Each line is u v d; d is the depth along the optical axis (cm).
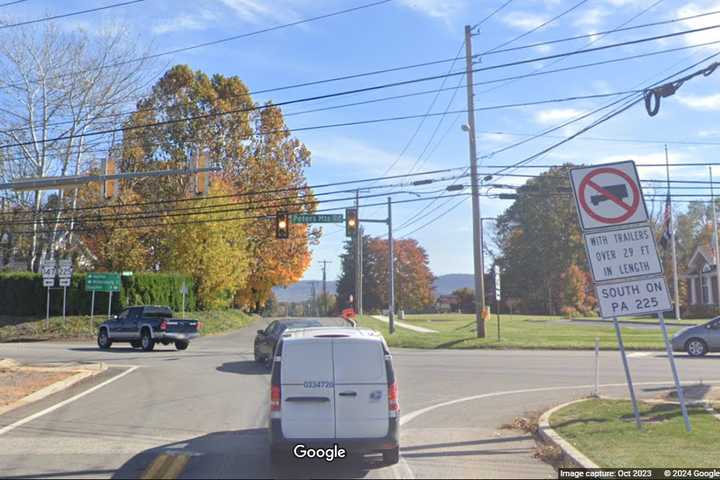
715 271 6419
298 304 17800
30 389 1619
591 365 2200
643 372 1988
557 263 8281
